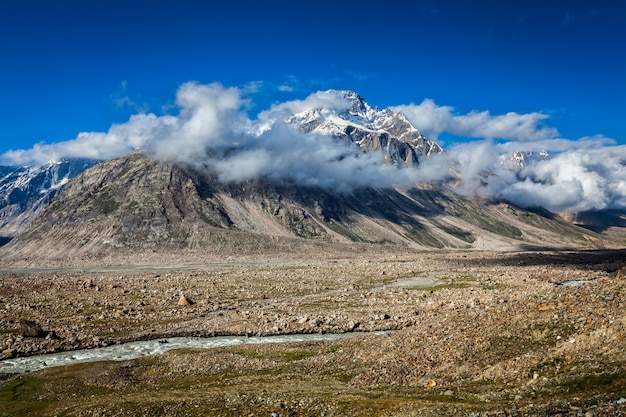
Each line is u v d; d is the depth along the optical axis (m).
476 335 51.19
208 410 42.72
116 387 57.44
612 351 37.12
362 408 38.12
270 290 152.50
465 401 36.03
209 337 89.62
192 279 183.00
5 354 75.75
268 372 59.47
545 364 39.66
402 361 51.41
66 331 90.62
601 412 25.38
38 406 51.09
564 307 49.53
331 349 69.75
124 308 115.62
